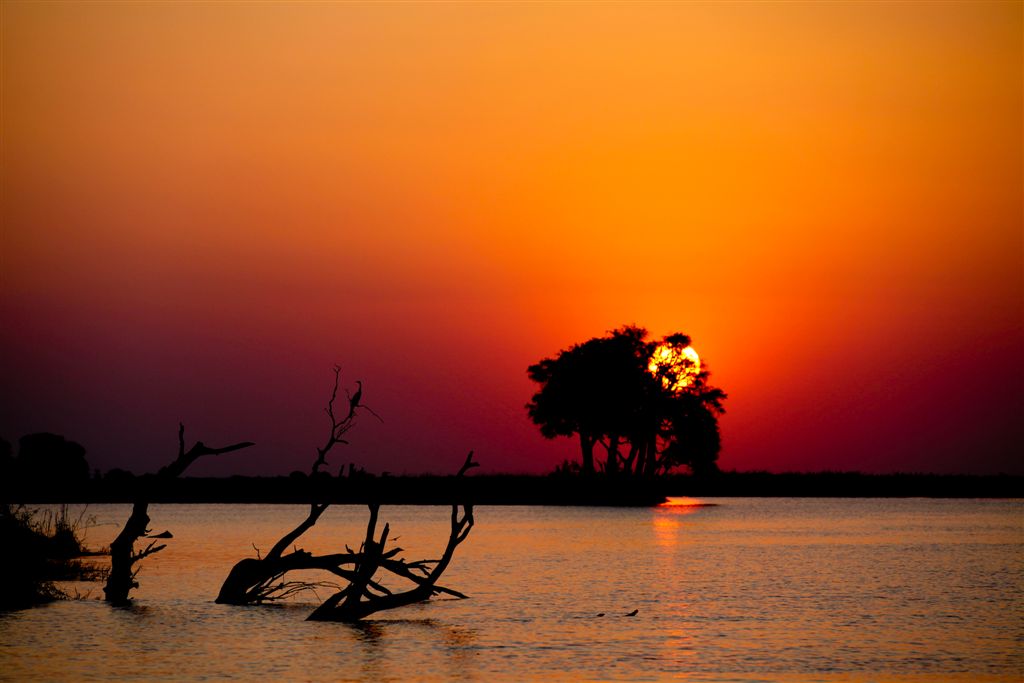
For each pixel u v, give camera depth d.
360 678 39.47
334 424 55.59
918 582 71.56
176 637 45.97
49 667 40.19
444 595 62.59
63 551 74.88
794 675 40.81
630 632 49.91
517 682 39.19
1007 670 41.78
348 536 113.88
